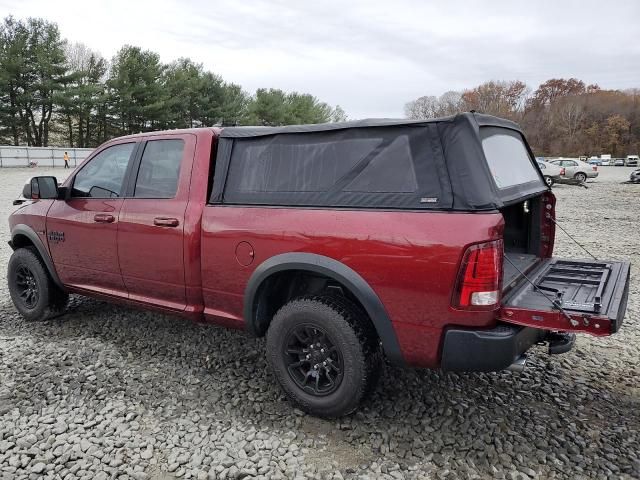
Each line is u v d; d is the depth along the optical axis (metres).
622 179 31.22
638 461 2.60
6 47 37.84
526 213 3.78
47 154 35.50
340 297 2.93
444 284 2.49
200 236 3.37
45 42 38.75
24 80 39.06
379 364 2.91
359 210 2.76
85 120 42.62
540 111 108.06
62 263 4.31
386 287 2.65
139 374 3.60
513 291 2.86
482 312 2.46
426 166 2.61
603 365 3.74
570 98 105.12
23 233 4.55
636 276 6.33
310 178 2.99
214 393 3.33
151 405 3.18
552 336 2.92
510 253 3.79
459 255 2.44
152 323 4.60
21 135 42.22
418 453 2.69
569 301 2.61
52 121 45.84
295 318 2.97
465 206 2.48
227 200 3.30
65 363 3.77
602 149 93.12
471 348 2.48
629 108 96.25
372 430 2.90
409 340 2.66
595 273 3.26
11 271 4.71
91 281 4.16
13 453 2.70
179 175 3.55
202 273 3.39
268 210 3.08
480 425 2.93
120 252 3.84
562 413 3.06
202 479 2.50
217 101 46.38
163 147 3.72
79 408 3.14
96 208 3.99
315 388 2.99
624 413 3.06
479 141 2.57
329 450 2.73
